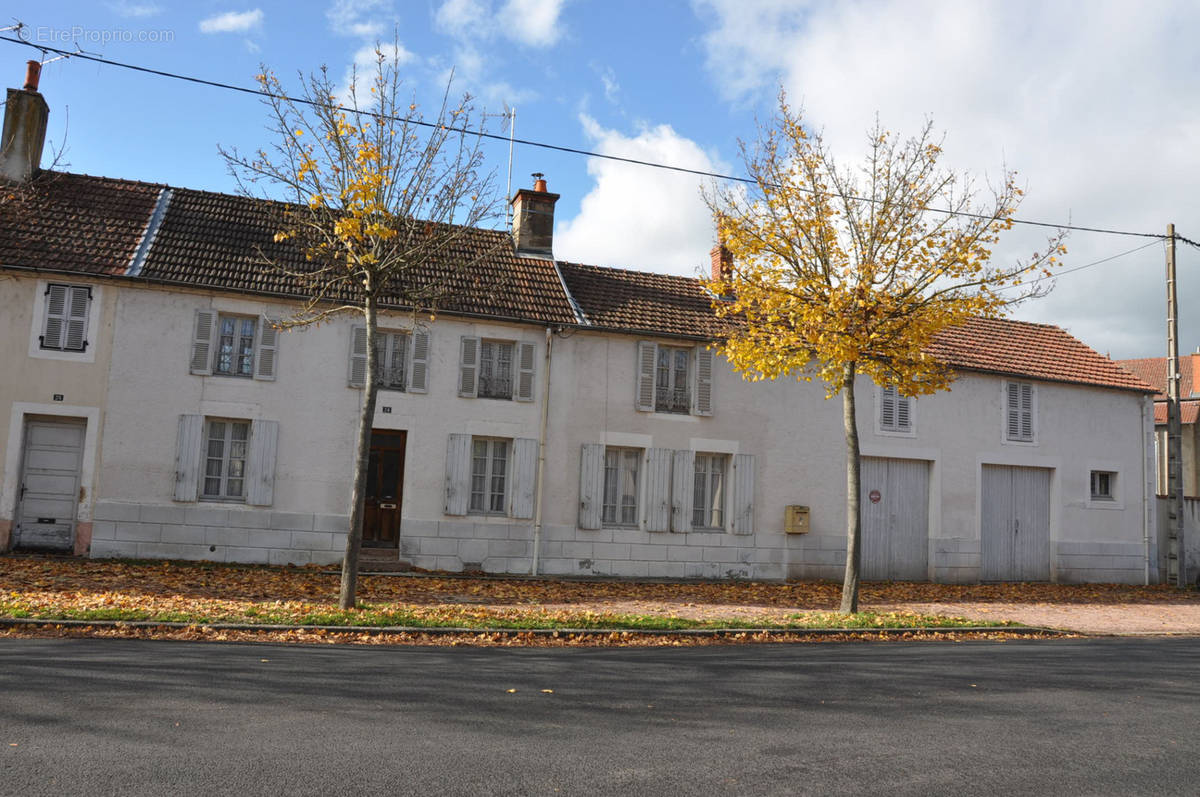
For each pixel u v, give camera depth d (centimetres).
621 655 954
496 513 1725
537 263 1916
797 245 1321
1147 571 2205
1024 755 582
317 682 721
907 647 1106
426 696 686
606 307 1855
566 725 614
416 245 1236
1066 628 1359
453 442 1689
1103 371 2255
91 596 1114
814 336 1291
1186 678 917
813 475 1927
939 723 666
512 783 485
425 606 1208
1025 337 2281
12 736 530
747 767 530
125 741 530
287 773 485
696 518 1859
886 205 1296
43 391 1509
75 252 1551
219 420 1603
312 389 1634
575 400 1772
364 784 472
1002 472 2111
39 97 1669
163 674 722
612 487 1809
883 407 1991
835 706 712
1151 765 568
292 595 1256
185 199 1753
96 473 1519
